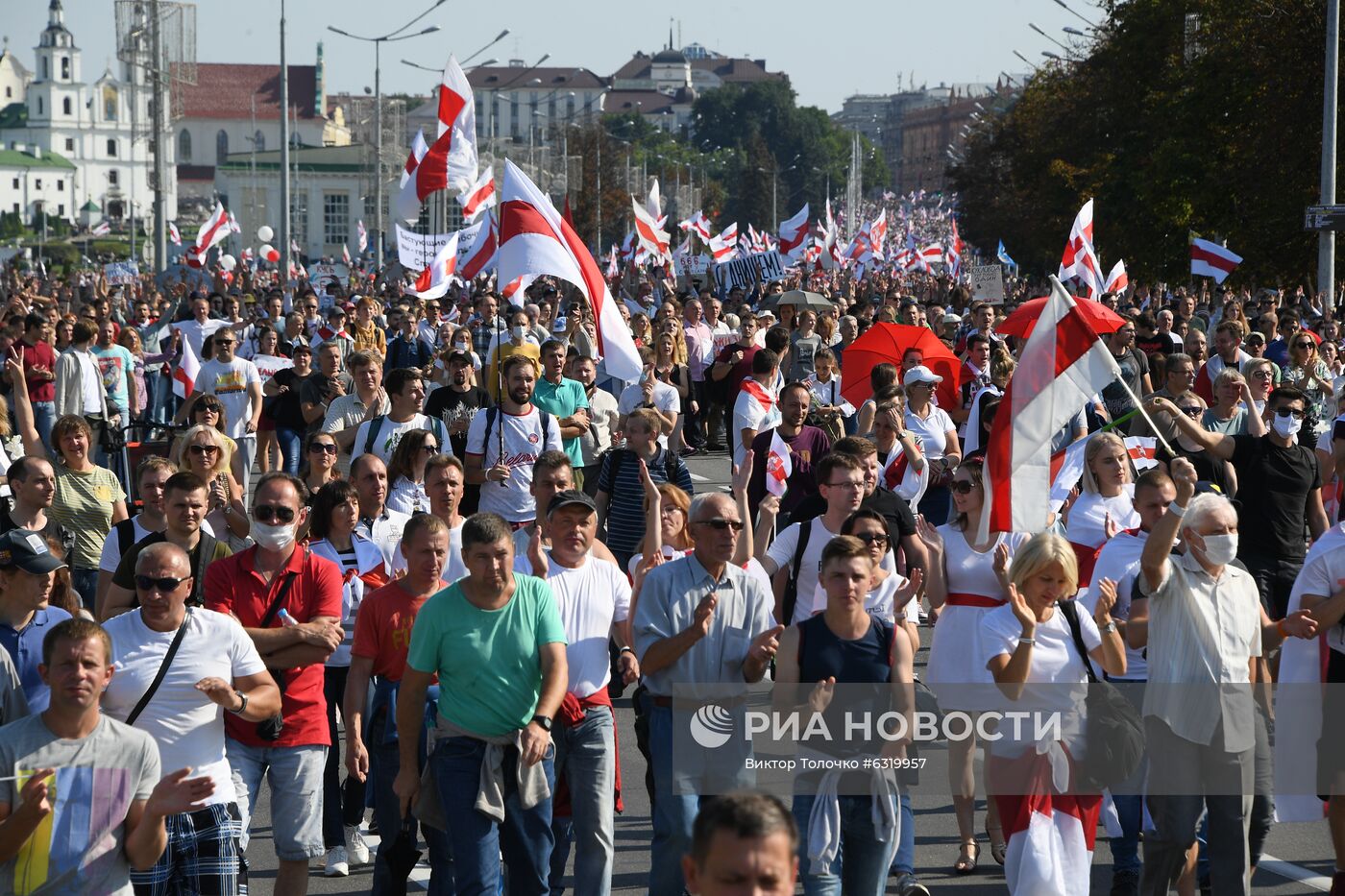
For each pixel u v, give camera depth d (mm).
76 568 29891
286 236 117812
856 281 170625
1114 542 21922
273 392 47844
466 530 18922
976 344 45219
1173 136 129125
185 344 49781
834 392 47156
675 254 164125
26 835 15547
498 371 47750
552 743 19750
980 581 22203
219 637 18500
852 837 18984
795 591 24609
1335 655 21234
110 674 16562
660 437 32344
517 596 19203
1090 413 37250
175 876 17984
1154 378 51094
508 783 19031
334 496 24297
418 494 29500
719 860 10328
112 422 52500
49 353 51750
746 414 37219
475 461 33250
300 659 19891
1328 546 21188
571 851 23516
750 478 32812
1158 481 21703
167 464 24312
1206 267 80312
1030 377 21672
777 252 120500
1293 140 112125
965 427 44219
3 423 35094
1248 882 19875
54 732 16281
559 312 85000
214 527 26750
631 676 19828
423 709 19391
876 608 21938
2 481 33969
